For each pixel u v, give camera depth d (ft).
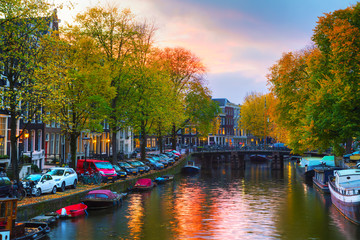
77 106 112.37
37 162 139.85
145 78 151.84
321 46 127.95
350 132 102.53
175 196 130.31
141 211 101.35
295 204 117.08
